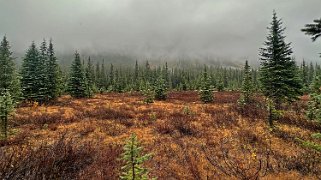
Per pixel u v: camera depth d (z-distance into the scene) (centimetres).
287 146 1325
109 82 8469
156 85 4191
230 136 1518
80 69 4559
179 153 1191
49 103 3341
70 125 1794
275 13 2675
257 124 1814
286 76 2612
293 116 2056
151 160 1081
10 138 1288
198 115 2203
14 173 639
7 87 3064
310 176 886
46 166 761
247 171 921
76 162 902
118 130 1662
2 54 3184
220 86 6725
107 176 856
